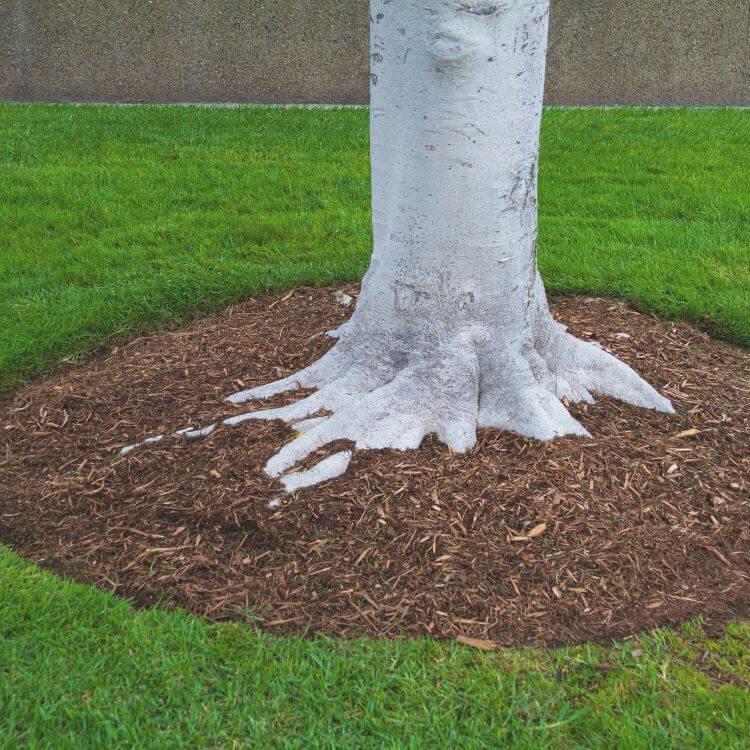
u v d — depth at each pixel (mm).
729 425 3887
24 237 6512
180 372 4367
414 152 3455
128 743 2369
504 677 2604
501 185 3500
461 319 3703
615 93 12344
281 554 3115
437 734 2404
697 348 4770
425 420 3625
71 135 9500
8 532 3314
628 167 8539
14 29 11797
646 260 6016
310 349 4434
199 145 9312
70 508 3420
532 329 3883
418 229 3586
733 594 2969
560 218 7016
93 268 5984
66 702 2480
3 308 5305
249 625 2830
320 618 2854
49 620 2807
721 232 6613
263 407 3924
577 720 2453
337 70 12055
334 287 5570
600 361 4066
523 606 2887
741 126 10266
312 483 3371
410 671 2617
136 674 2604
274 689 2562
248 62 12008
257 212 7203
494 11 3184
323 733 2410
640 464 3539
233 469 3473
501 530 3164
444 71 3258
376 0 3371
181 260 6094
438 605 2887
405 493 3311
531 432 3611
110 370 4512
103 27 11781
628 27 11992
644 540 3150
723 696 2523
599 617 2854
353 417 3600
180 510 3314
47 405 4168
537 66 3398
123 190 7676
